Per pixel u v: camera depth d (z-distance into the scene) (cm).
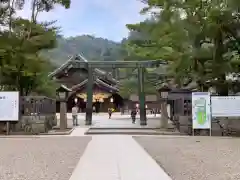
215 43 2297
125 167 970
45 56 3041
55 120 2858
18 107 2130
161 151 1331
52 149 1385
